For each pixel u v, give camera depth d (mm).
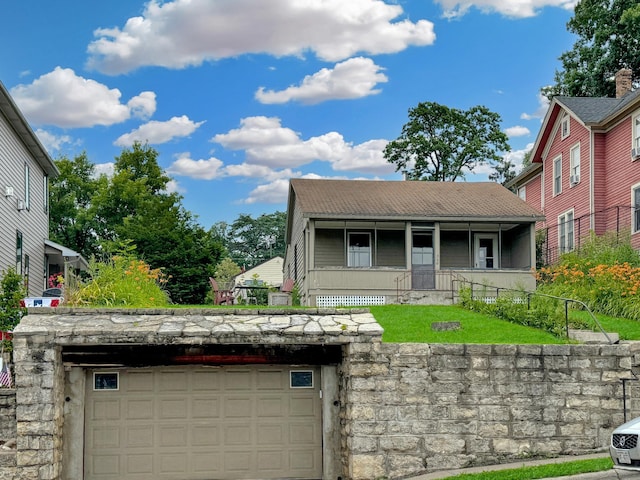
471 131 51438
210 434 13891
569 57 47625
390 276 27844
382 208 28844
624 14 42344
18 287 18734
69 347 13289
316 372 14195
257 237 97375
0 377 14219
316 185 31969
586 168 31547
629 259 23844
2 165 23188
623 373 13766
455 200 30516
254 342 13211
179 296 35250
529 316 19000
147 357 13477
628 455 11430
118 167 52750
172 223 40062
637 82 45062
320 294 27516
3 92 21500
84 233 51875
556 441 13539
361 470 13109
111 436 13664
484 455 13375
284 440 14023
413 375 13375
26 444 12516
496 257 31188
